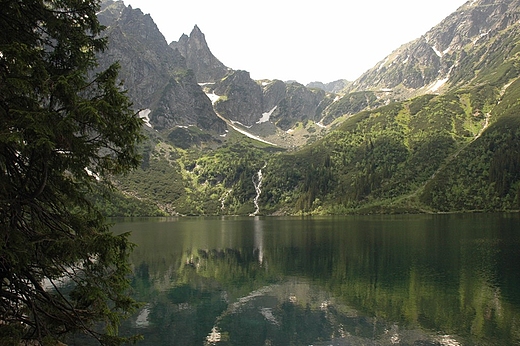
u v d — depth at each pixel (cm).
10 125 1327
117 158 1689
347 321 3734
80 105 1450
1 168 1421
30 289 1639
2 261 1435
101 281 1775
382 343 3178
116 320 1744
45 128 1345
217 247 8875
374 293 4625
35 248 1578
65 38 1698
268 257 7394
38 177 1588
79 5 1692
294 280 5466
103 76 1620
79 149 1511
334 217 19000
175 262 7075
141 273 6144
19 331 1515
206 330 3569
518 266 5688
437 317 3716
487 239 8369
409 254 6938
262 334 3456
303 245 8738
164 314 4053
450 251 7050
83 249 1609
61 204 1773
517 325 3447
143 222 18575
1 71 1364
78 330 1725
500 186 17100
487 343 3095
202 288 5169
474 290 4544
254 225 15662
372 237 9525
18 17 1502
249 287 5162
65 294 4188
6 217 1505
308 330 3528
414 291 4619
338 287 4981
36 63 1440
